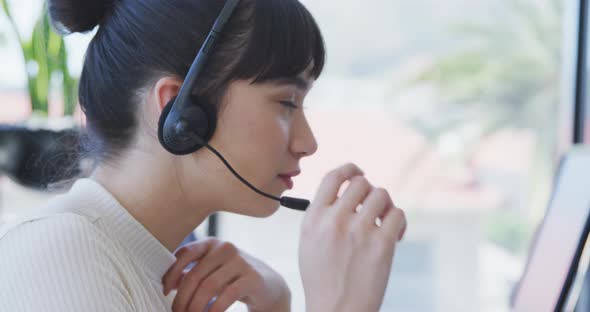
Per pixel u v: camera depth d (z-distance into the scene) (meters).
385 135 4.02
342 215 0.72
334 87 4.10
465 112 4.04
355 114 4.07
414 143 4.05
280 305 0.99
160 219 0.80
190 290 0.89
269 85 0.77
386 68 4.12
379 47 4.12
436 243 4.04
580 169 0.98
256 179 0.79
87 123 0.85
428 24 4.09
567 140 1.75
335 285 0.69
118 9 0.82
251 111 0.77
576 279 0.90
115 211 0.78
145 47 0.78
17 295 0.67
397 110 4.09
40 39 1.59
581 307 1.44
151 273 0.81
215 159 0.78
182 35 0.77
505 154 4.00
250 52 0.76
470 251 4.02
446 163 4.04
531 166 3.95
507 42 3.96
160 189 0.79
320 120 3.98
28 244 0.70
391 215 0.73
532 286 1.06
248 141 0.78
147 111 0.78
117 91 0.80
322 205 0.74
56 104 1.60
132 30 0.79
